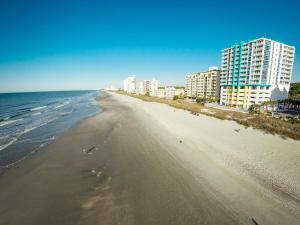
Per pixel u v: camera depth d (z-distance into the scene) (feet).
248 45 220.43
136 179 43.14
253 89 220.02
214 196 36.32
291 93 285.84
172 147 64.80
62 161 53.31
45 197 36.09
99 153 59.67
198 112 144.05
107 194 37.22
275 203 34.01
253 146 62.69
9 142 71.61
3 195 36.73
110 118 123.85
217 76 315.78
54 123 108.17
